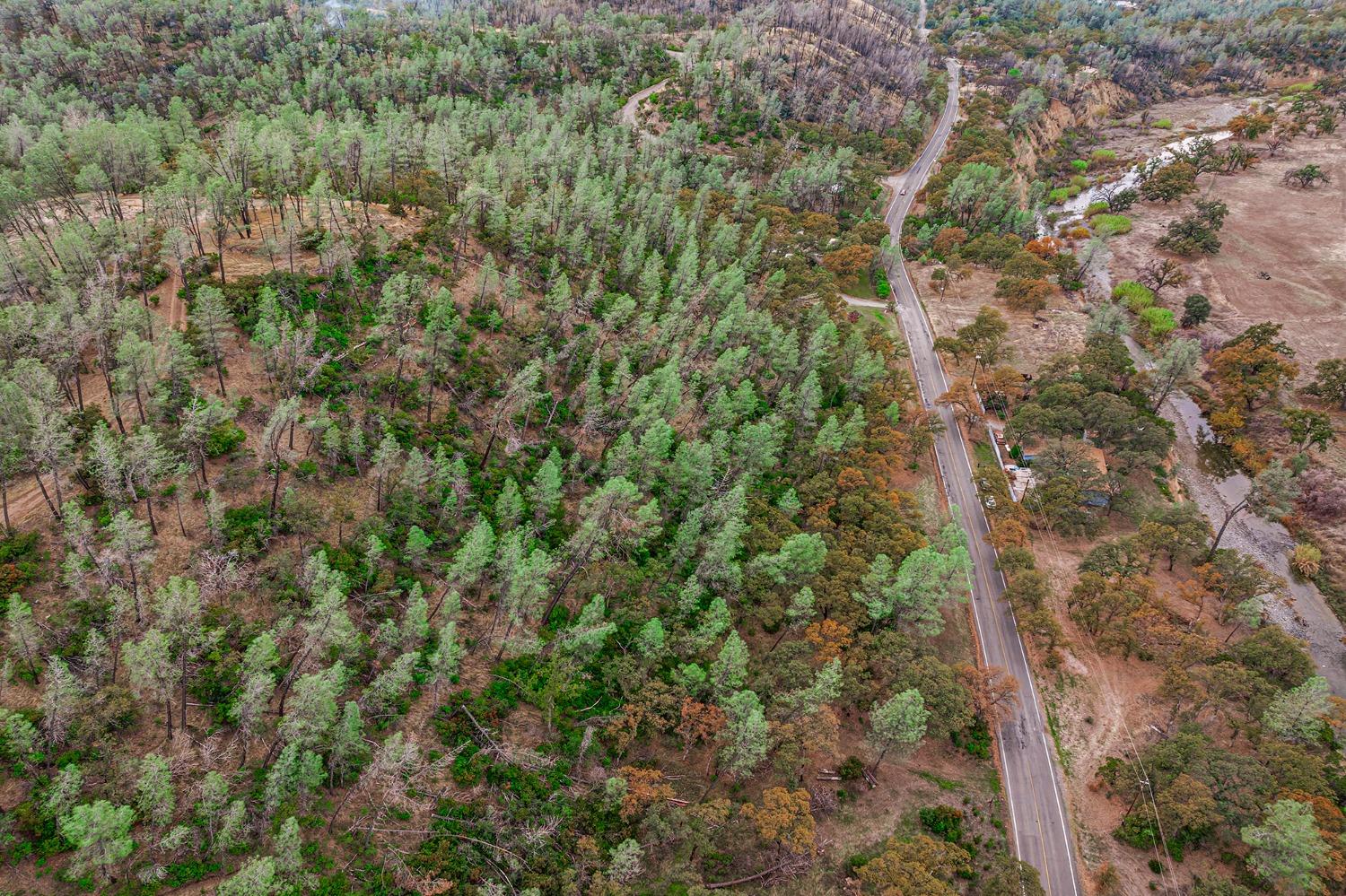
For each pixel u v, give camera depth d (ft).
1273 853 252.83
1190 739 292.20
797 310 509.35
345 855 221.87
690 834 241.14
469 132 627.46
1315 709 293.02
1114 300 652.48
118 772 211.41
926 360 553.23
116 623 233.76
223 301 321.52
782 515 359.25
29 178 418.51
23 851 199.41
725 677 277.64
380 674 256.93
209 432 304.71
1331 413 529.45
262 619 264.31
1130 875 271.69
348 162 488.02
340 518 299.38
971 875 260.21
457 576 284.82
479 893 217.36
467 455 352.90
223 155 441.68
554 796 252.21
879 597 321.32
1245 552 449.06
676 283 493.77
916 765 300.81
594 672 297.33
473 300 434.71
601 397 404.98
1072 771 306.55
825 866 259.19
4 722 208.13
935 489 424.46
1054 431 451.12
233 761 229.04
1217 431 525.34
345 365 362.94
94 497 281.54
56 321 298.35
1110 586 357.82
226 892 186.70
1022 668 346.13
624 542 329.52
